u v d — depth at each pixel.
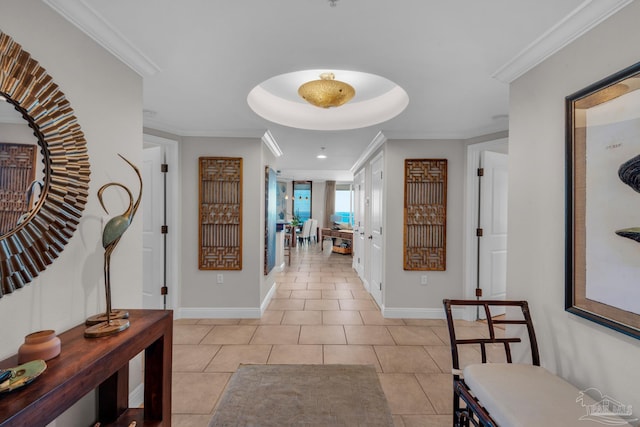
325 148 4.33
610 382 1.25
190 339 2.88
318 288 4.78
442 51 1.69
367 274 4.71
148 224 3.39
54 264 1.26
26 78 1.12
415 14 1.38
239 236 3.46
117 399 1.51
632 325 1.16
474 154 3.40
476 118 2.86
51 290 1.25
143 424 1.46
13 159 1.09
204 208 3.45
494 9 1.33
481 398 1.34
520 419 1.12
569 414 1.14
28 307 1.16
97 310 1.50
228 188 3.46
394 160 3.48
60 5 1.25
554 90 1.57
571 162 1.42
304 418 1.80
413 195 3.48
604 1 1.23
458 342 1.65
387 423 1.77
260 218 3.51
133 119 1.77
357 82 2.66
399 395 2.04
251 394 2.03
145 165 3.40
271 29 1.50
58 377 0.95
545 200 1.63
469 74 1.95
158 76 2.00
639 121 1.14
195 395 2.02
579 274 1.39
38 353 1.02
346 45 1.64
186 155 3.44
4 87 1.04
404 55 1.74
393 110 2.88
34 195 1.16
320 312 3.67
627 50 1.21
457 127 3.16
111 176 1.59
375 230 4.21
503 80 1.94
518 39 1.56
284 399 1.98
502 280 3.55
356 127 3.26
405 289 3.50
